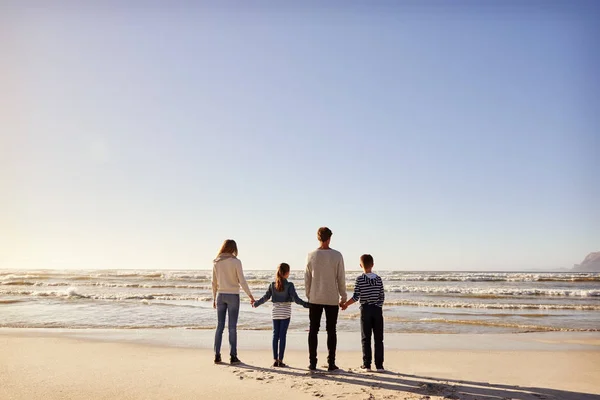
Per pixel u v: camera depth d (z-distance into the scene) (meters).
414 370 6.03
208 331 10.36
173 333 9.95
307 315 14.05
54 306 16.27
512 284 31.86
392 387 4.94
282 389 4.82
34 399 4.42
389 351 7.82
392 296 22.11
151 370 5.88
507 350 7.97
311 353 5.91
